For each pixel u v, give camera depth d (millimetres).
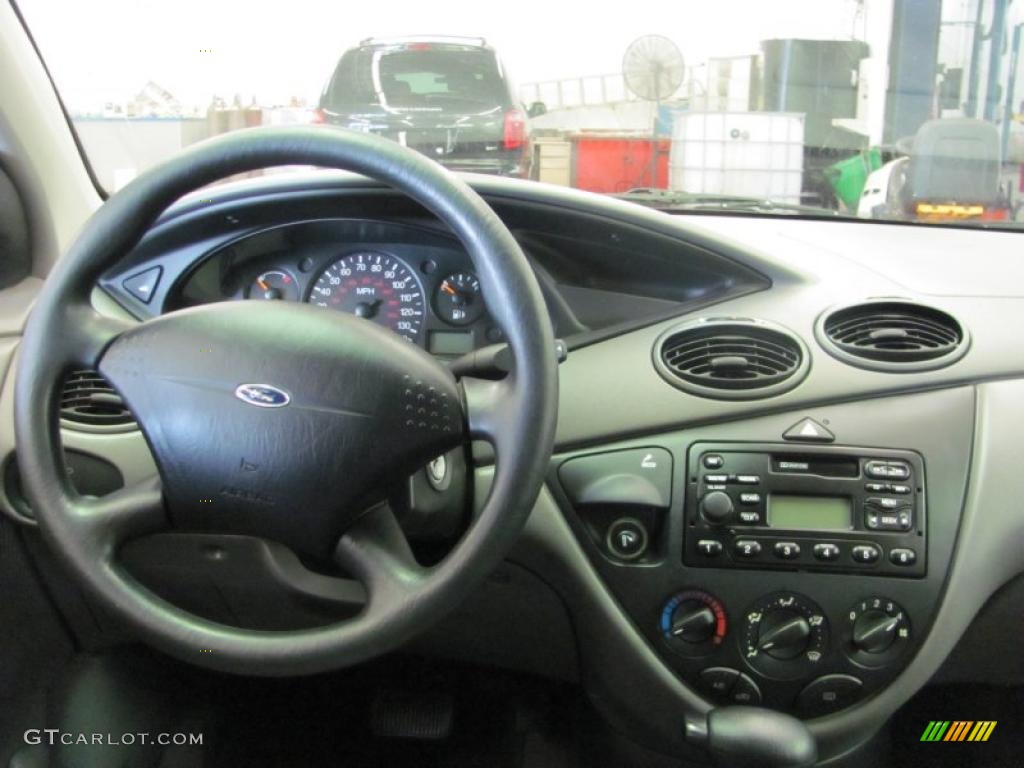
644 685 1252
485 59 2898
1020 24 2117
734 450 1220
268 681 1618
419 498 1098
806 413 1229
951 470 1207
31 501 885
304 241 1400
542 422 821
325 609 1188
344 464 847
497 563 833
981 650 1302
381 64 2898
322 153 853
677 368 1267
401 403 851
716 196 1805
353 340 866
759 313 1311
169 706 1582
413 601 834
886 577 1198
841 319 1299
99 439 1261
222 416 853
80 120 1609
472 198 836
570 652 1319
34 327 894
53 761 1455
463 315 1382
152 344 883
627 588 1236
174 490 878
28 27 1540
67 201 1520
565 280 1416
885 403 1230
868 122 2277
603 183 2031
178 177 879
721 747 1180
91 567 871
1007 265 1457
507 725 1617
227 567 1220
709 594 1221
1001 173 1815
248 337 866
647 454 1228
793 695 1229
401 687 1611
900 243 1593
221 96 1720
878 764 1547
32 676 1445
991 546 1200
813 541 1197
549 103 2820
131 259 1393
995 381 1241
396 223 1329
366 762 1587
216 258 1406
